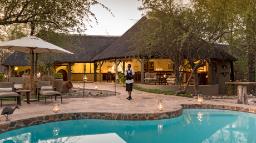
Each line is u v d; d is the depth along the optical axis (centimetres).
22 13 1636
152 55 2312
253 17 2080
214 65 2764
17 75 3909
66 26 1716
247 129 1102
